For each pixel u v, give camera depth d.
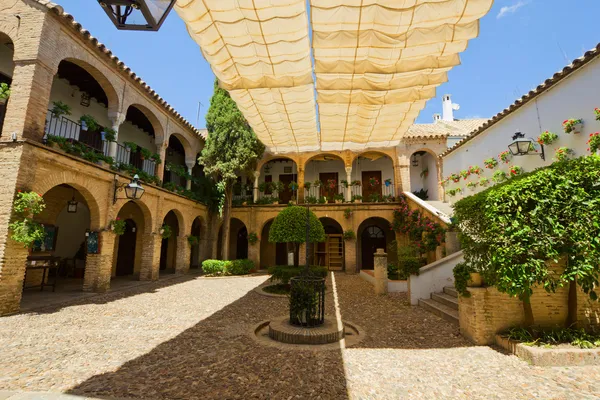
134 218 14.66
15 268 6.69
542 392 3.19
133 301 8.22
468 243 5.07
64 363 3.94
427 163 18.42
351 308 7.49
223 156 15.59
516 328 4.66
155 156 12.38
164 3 2.04
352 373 3.68
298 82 6.07
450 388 3.30
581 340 4.18
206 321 6.17
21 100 7.12
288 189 19.84
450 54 5.32
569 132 6.61
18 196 6.68
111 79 10.02
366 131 8.14
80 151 8.44
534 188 4.25
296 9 4.38
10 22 7.60
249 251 16.83
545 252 4.12
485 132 10.24
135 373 3.63
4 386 3.26
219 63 5.59
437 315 6.58
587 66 6.32
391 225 16.05
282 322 5.55
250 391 3.21
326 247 18.42
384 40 4.92
